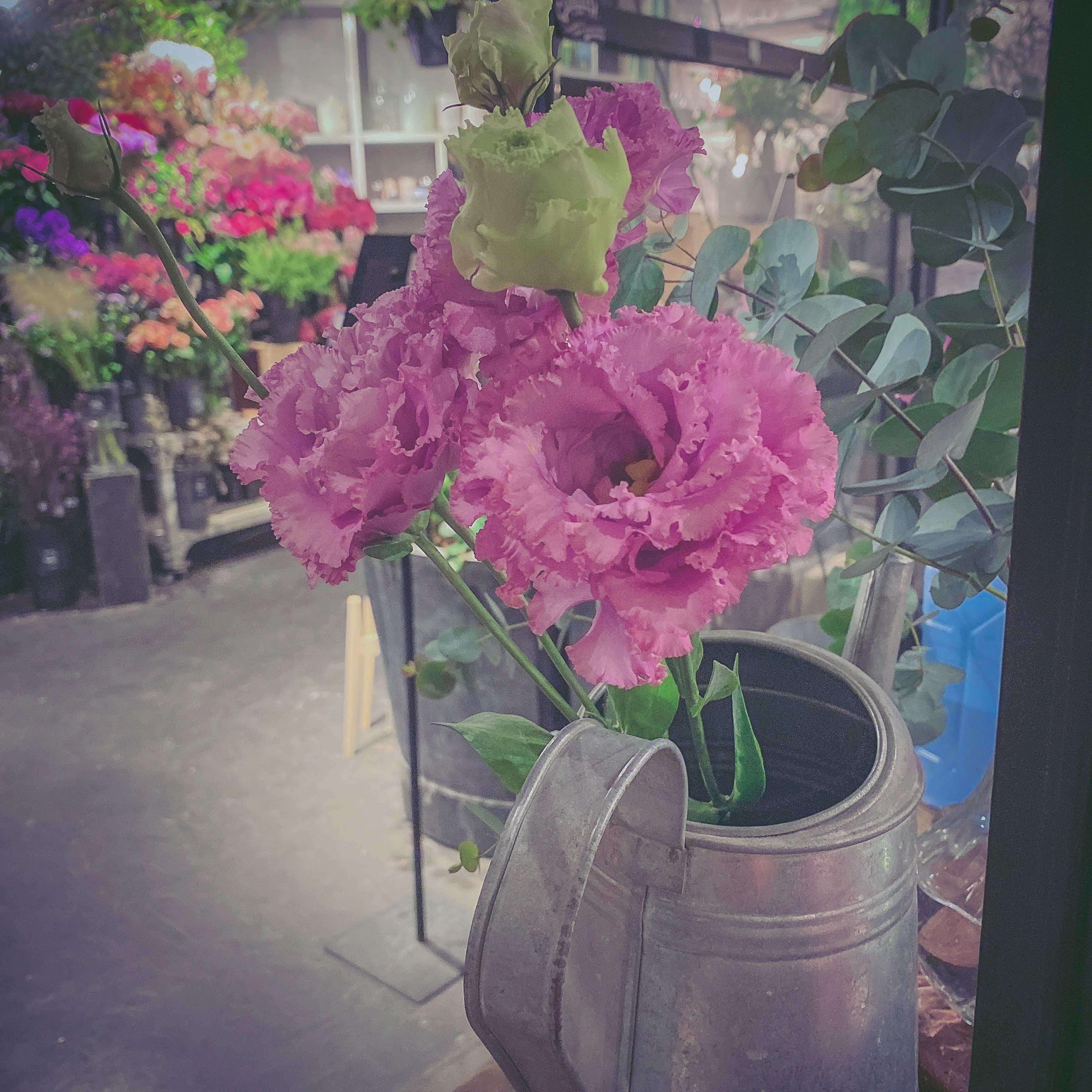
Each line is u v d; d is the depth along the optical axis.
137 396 3.73
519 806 0.40
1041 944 0.42
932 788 0.95
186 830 2.16
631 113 0.47
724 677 0.52
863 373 0.65
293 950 1.77
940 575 0.63
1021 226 0.67
